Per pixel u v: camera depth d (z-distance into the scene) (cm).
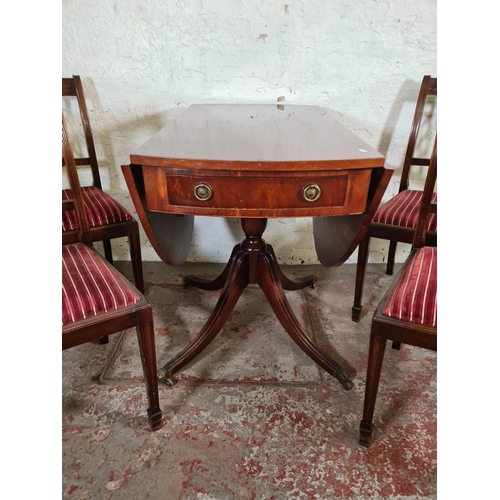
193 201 100
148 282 206
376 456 116
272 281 142
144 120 191
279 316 144
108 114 189
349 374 147
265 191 98
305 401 135
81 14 170
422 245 128
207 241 220
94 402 133
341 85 183
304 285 199
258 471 111
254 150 101
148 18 171
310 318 178
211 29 173
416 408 133
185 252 148
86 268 115
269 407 132
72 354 154
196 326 173
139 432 122
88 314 101
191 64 179
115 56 178
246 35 174
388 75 181
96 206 157
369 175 98
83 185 205
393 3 167
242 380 144
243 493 106
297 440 121
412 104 185
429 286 106
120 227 157
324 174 96
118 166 201
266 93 185
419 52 176
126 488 106
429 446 119
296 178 96
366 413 115
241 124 135
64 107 188
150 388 117
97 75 181
